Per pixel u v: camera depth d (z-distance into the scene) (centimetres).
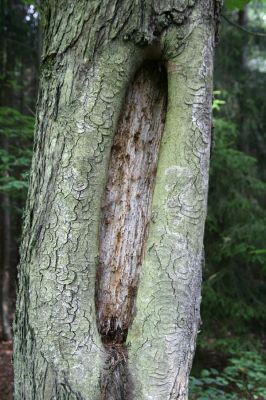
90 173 167
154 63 179
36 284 166
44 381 162
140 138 180
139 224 179
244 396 454
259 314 675
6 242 827
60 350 161
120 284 177
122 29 166
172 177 171
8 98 850
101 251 176
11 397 521
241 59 895
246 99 880
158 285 167
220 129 682
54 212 166
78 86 168
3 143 645
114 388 163
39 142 178
